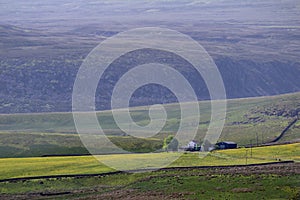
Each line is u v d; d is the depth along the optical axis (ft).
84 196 610.65
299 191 575.79
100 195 609.01
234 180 635.25
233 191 584.81
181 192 592.19
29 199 610.24
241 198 555.69
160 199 563.89
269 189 586.86
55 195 622.13
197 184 625.00
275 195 564.30
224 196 565.94
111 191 627.46
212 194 575.38
